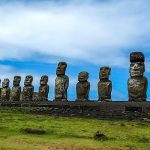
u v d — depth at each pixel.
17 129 27.06
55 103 40.28
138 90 36.31
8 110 42.16
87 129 27.47
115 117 33.50
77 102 37.97
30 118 33.59
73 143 22.39
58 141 22.92
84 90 42.38
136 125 29.14
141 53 36.78
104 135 24.38
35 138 23.77
